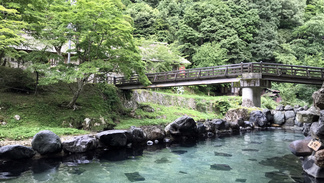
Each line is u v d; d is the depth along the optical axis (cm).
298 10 3391
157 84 1509
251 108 1465
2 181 452
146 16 2888
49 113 911
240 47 2759
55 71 867
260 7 3153
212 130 1184
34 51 960
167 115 1428
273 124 1426
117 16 920
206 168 581
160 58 1992
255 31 2952
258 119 1389
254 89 1508
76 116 945
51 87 1129
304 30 3081
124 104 1430
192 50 2833
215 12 2817
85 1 791
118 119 1143
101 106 1124
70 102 992
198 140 995
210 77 1415
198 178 503
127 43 1055
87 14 815
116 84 1505
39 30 955
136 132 862
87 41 966
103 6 798
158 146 852
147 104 1478
